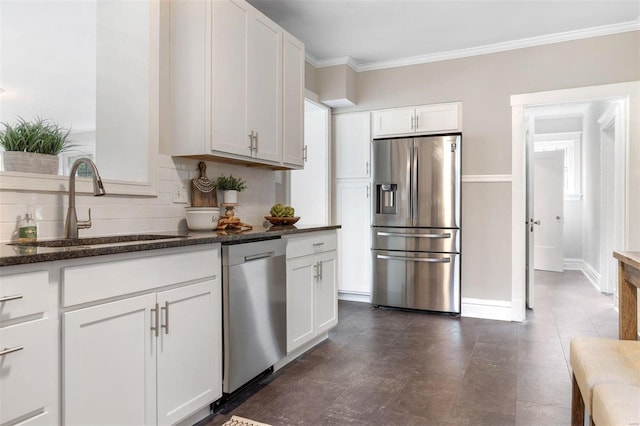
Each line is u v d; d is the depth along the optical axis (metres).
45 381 1.33
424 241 4.16
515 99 3.95
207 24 2.39
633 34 3.56
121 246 1.56
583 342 1.70
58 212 1.94
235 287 2.18
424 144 4.14
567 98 3.76
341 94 4.36
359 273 4.66
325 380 2.53
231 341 2.15
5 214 1.75
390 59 4.41
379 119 4.53
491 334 3.46
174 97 2.50
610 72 3.62
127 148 2.41
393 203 4.33
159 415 1.74
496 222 4.01
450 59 4.21
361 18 3.46
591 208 6.16
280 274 2.59
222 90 2.50
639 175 3.59
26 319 1.28
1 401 1.21
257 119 2.82
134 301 1.64
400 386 2.44
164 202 2.49
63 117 2.12
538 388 2.41
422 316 4.05
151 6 2.38
